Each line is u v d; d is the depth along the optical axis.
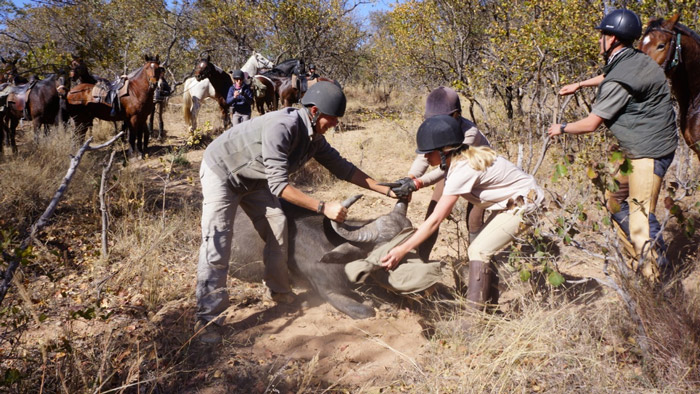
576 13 7.03
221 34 20.06
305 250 3.90
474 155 3.09
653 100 3.45
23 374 2.82
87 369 3.02
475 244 3.35
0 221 5.13
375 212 6.62
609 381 2.66
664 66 4.21
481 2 11.30
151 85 10.20
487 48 10.20
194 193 7.32
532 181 3.30
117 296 4.10
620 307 3.22
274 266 3.79
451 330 3.35
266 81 13.48
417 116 12.05
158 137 12.66
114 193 6.50
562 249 4.37
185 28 19.41
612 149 2.90
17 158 7.58
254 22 18.55
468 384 2.75
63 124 9.39
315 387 2.93
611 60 3.54
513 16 9.39
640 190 3.54
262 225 3.76
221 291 3.49
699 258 3.97
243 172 3.43
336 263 3.40
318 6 18.02
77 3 11.69
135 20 19.41
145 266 4.42
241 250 4.27
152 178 8.25
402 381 2.93
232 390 2.94
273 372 3.07
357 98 22.30
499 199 3.26
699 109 4.27
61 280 4.37
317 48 18.81
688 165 5.65
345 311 3.78
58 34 11.58
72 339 3.37
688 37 4.20
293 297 4.02
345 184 7.91
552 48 6.95
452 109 3.55
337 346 3.37
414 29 11.88
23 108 9.93
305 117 3.40
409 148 10.44
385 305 3.83
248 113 11.16
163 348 3.34
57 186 6.40
